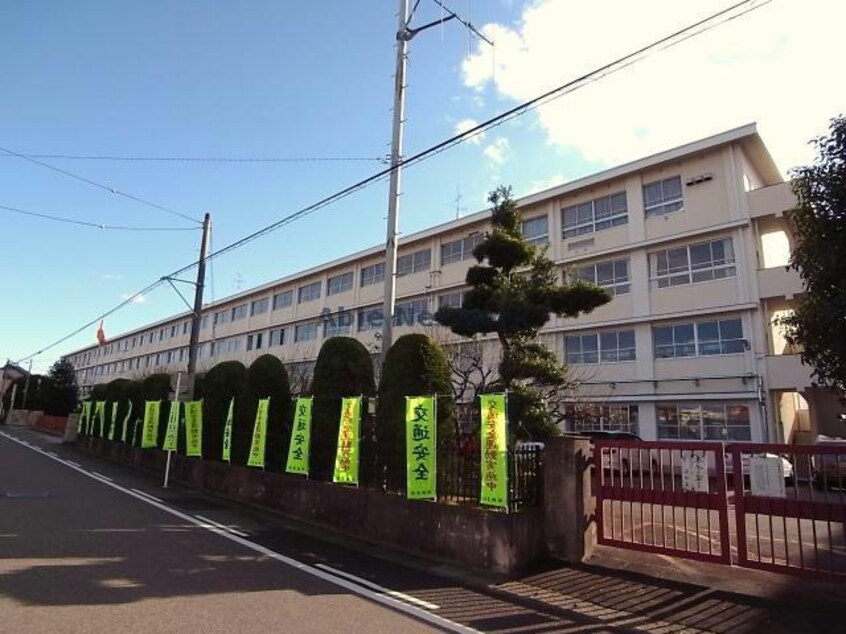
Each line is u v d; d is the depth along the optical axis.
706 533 9.38
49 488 13.88
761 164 25.75
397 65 13.34
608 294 10.80
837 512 6.14
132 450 21.77
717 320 23.92
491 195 12.31
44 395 59.72
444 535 8.22
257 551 8.35
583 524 7.82
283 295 48.94
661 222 25.69
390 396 10.09
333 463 11.42
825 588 6.31
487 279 11.95
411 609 5.93
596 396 25.27
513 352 11.33
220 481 14.67
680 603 6.24
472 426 10.76
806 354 6.32
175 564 7.30
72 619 5.12
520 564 7.55
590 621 5.81
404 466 9.57
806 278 6.11
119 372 76.81
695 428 23.92
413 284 36.53
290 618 5.41
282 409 13.88
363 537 9.61
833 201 5.87
